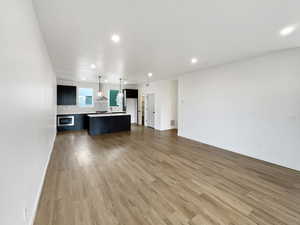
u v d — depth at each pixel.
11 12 1.11
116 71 5.23
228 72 4.22
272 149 3.36
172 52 3.28
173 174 2.85
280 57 3.19
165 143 5.05
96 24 2.11
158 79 7.01
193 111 5.43
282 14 1.87
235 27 2.20
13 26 1.16
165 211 1.86
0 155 0.93
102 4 1.67
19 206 1.28
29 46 1.63
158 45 2.88
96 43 2.78
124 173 2.88
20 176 1.32
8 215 1.04
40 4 1.68
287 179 2.67
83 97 7.82
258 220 1.72
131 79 7.01
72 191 2.28
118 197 2.14
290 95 3.08
